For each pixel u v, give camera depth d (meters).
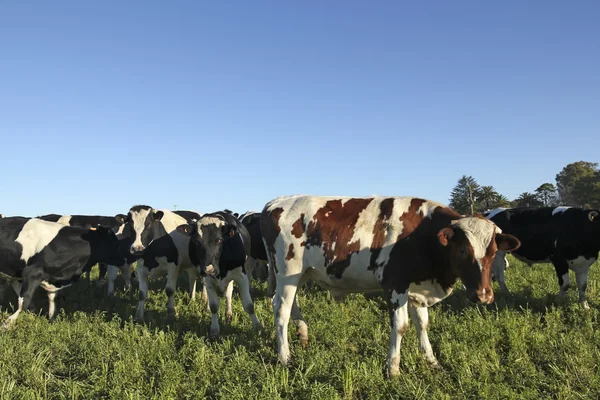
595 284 10.80
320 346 7.12
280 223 6.95
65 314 9.77
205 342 7.61
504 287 10.91
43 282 9.87
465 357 6.33
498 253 10.91
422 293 6.44
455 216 6.21
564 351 6.52
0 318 9.20
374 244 6.33
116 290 12.92
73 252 10.10
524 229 10.44
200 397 5.38
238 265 8.58
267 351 6.98
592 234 9.27
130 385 5.75
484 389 5.33
